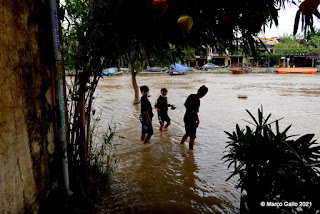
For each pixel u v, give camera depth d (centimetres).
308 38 159
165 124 808
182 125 792
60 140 274
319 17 149
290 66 5031
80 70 290
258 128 276
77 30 274
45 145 250
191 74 3844
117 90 1812
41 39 243
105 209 329
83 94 301
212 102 1250
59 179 283
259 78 2986
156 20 186
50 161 261
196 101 552
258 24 185
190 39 242
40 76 239
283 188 245
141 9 185
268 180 248
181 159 518
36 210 228
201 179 430
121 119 875
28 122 215
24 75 209
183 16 155
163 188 396
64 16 277
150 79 2900
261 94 1547
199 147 591
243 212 304
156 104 718
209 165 489
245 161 266
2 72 177
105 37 250
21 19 207
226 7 185
